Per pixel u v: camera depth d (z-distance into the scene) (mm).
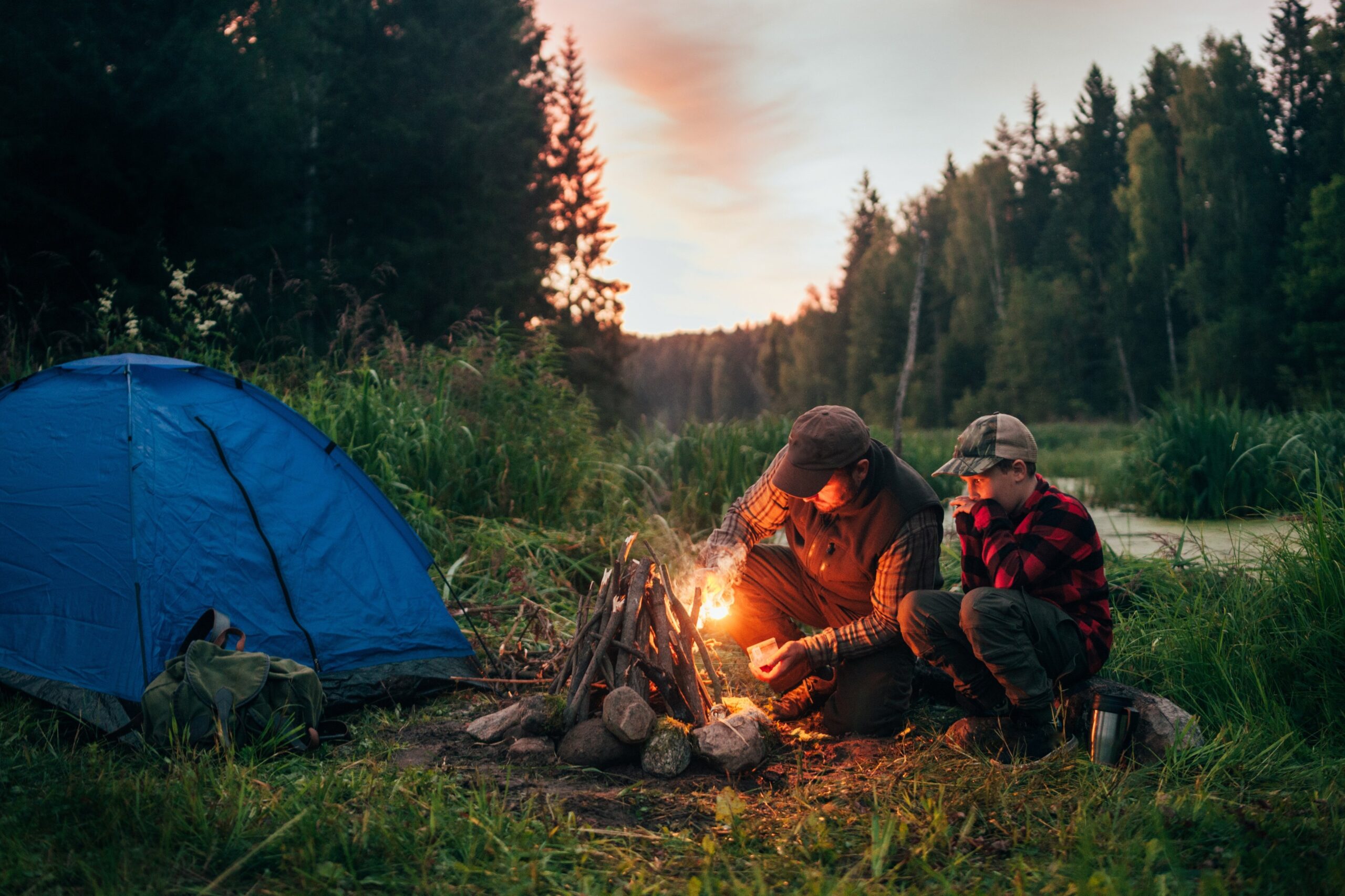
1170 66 48750
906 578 3164
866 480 3178
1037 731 2967
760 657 3260
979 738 2988
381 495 4129
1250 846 2256
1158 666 3586
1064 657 3025
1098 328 45969
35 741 3043
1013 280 45781
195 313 7145
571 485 6758
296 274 13906
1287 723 3062
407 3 18969
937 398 49000
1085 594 3096
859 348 55500
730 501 7496
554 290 23906
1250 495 7848
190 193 12672
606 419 25031
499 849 2273
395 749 3125
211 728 2902
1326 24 35781
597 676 3338
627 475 7977
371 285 16797
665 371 111688
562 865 2258
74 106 11461
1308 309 30281
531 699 3271
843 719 3271
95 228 11445
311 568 3779
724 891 2088
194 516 3553
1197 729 2961
